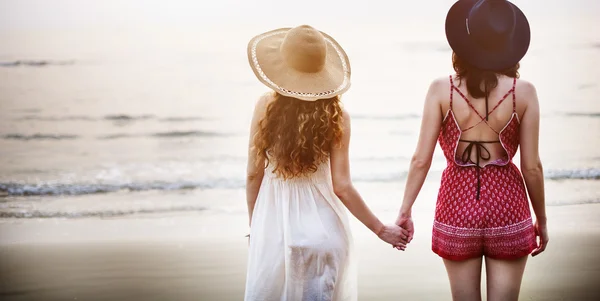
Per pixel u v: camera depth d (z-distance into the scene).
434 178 8.13
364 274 4.81
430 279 4.71
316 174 2.86
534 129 2.79
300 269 2.80
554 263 4.96
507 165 2.81
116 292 4.45
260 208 2.91
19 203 7.31
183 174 8.62
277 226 2.86
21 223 6.48
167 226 6.27
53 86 13.20
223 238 5.84
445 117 2.85
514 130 2.80
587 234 5.68
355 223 6.20
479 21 2.73
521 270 2.84
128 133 10.91
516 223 2.79
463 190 2.83
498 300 2.82
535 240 2.91
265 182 2.91
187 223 6.38
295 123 2.76
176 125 11.27
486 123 2.79
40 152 9.88
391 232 3.00
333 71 2.85
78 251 5.45
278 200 2.87
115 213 6.84
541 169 2.85
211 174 8.62
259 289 2.85
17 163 9.22
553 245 5.39
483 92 2.76
